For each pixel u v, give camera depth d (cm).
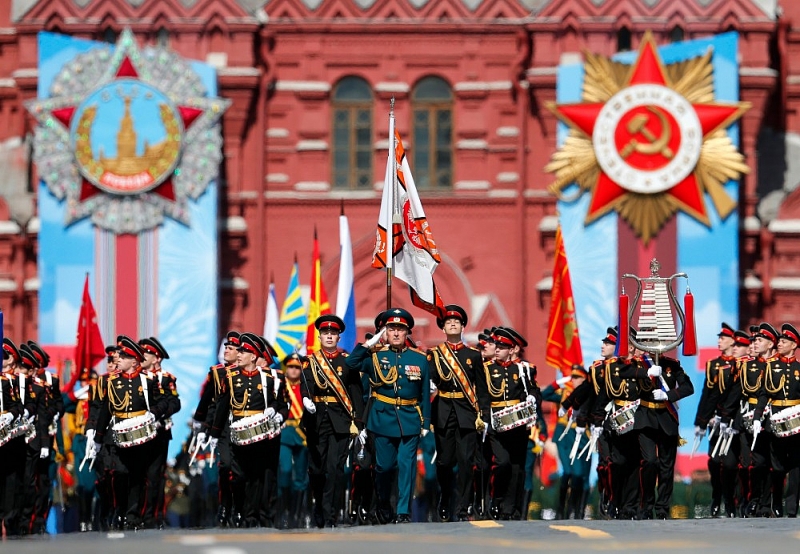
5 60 12606
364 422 6322
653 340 6581
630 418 6631
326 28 12462
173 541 4881
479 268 12394
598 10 12188
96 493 7569
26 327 12375
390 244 6744
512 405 6700
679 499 8900
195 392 11950
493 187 12444
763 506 7069
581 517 8144
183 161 12019
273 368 7000
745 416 6975
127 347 6950
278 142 12488
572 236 11975
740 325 12206
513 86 12419
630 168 11850
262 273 12338
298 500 7906
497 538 4875
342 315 8694
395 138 6912
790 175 12488
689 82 11862
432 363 6469
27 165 12606
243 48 12319
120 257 12006
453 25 12431
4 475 6744
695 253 11850
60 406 7250
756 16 12162
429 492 8175
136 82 12006
